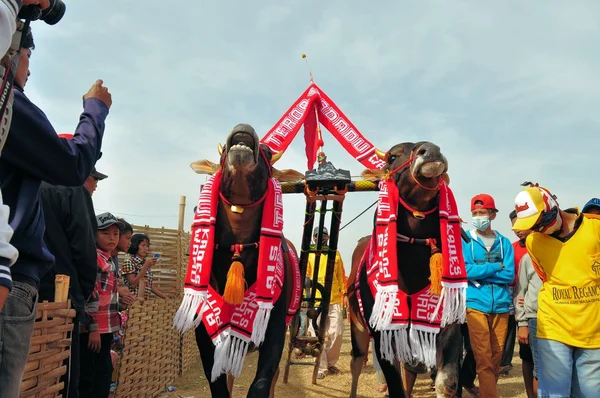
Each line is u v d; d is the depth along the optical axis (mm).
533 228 4020
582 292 3924
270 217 3639
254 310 3602
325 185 4285
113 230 4430
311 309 5234
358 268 4484
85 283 3520
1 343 1667
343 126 5875
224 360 3527
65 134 2811
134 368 5215
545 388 4078
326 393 6520
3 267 1383
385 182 4059
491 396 5164
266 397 3352
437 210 4004
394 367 3979
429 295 3963
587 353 3910
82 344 3881
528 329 5328
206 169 4109
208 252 3527
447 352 3961
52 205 3414
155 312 5883
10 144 1719
